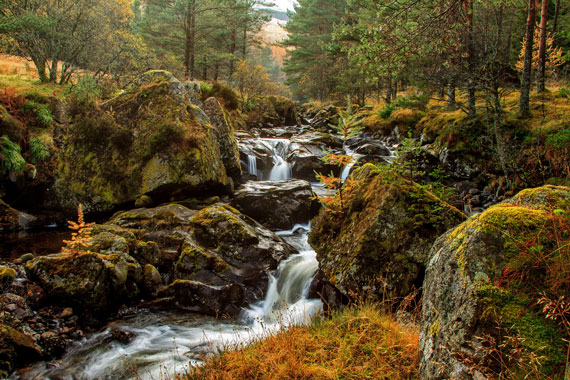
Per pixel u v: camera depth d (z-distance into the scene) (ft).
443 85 29.32
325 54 122.93
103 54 60.39
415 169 18.60
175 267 21.70
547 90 44.52
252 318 19.01
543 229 7.31
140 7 131.34
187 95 37.24
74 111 34.35
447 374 7.22
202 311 19.11
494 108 29.78
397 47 19.79
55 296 17.42
